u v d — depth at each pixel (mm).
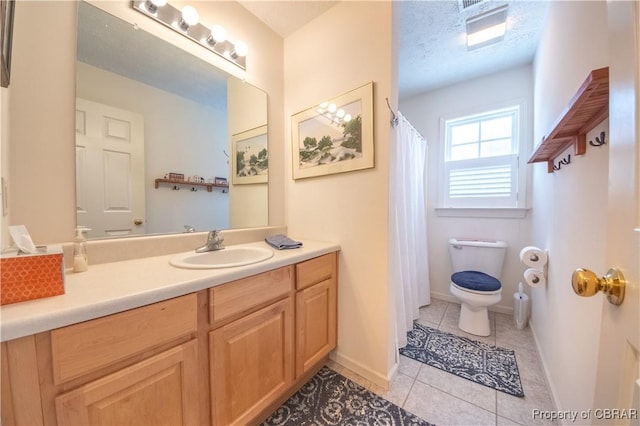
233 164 1615
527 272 1660
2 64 618
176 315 814
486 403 1291
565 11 1285
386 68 1379
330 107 1624
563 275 1253
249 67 1685
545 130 1735
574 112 862
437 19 1708
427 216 2822
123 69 1166
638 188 406
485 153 2527
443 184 2732
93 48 1076
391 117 1393
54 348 601
